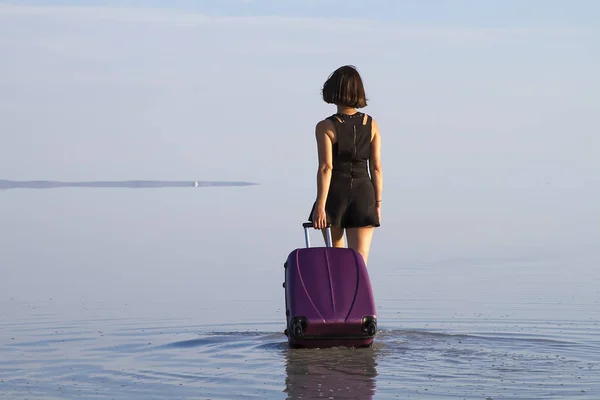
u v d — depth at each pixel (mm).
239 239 14258
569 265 10320
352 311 5152
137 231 16281
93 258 11789
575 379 4219
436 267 10320
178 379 4332
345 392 3984
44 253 12500
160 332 6000
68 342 5562
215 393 4008
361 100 6043
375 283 8820
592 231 15367
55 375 4480
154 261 11359
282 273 9953
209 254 12148
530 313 6586
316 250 5473
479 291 8039
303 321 5102
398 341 5398
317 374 4402
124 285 8930
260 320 6543
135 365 4730
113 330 6086
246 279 9406
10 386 4227
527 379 4227
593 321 6133
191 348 5297
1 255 12211
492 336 5555
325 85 6102
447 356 4863
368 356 4895
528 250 12320
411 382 4184
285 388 4086
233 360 4848
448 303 7270
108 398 3943
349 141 5977
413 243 13516
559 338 5453
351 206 6035
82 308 7238
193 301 7680
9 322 6465
